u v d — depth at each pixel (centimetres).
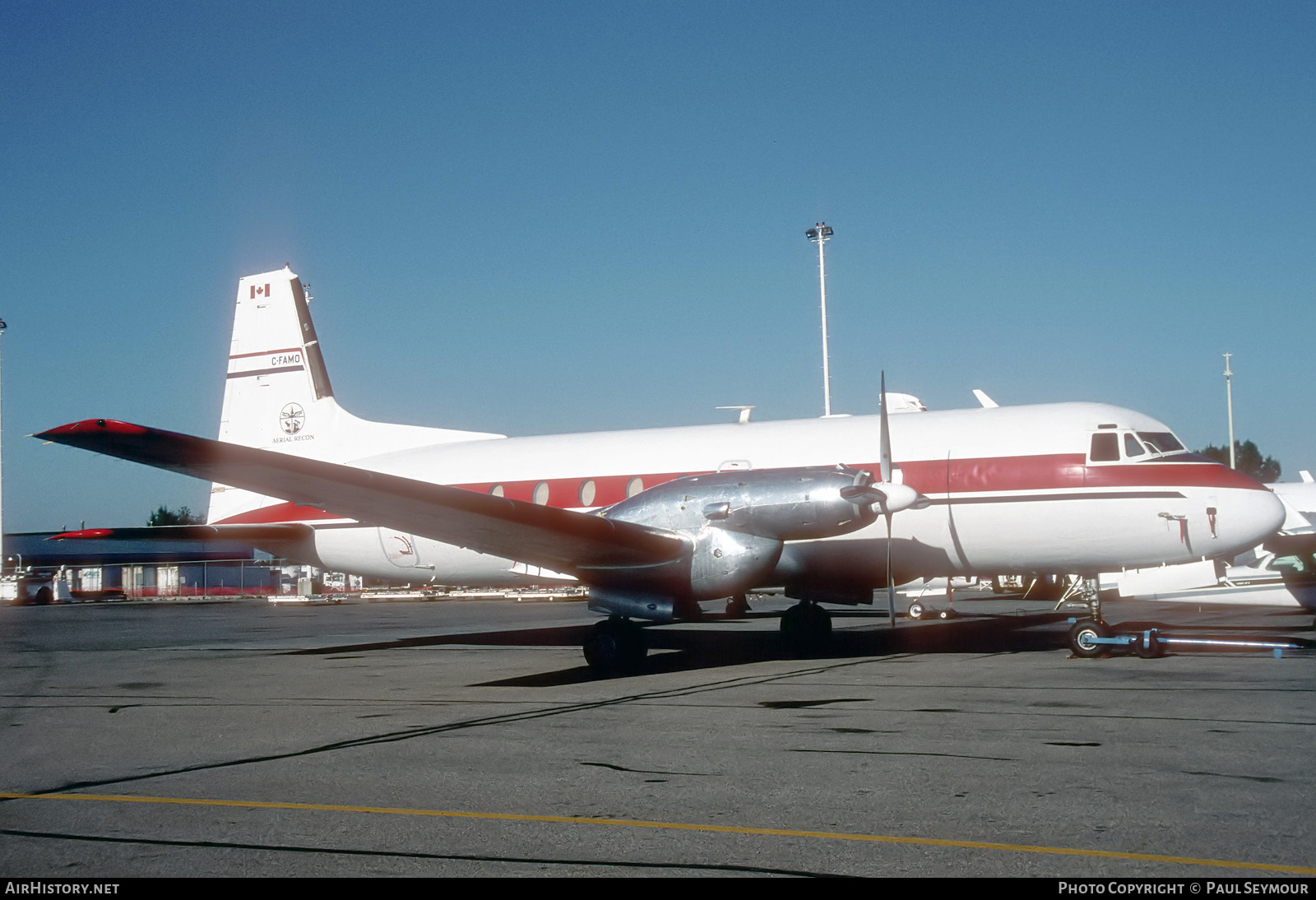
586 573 1368
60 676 1398
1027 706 957
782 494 1297
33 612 3566
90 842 570
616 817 603
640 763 749
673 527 1334
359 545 1934
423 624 2464
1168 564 1532
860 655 1483
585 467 1775
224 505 2064
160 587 5219
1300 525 2683
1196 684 1073
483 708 1030
